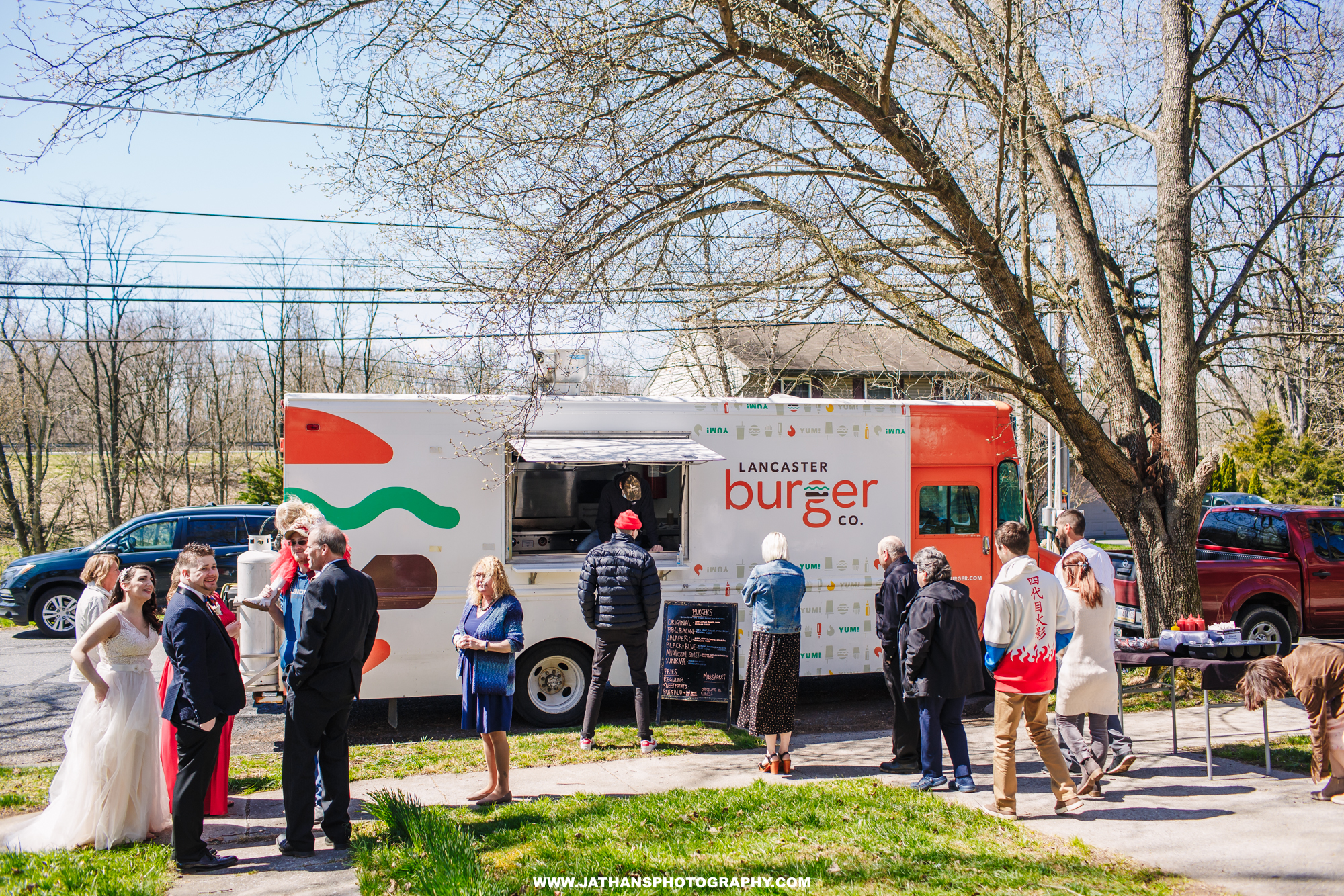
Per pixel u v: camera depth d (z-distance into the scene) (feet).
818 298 28.12
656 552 28.02
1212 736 24.40
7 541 102.78
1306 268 36.55
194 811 15.40
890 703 30.58
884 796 19.11
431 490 25.84
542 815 17.85
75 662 16.20
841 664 29.17
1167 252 29.96
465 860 14.83
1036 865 15.01
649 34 23.65
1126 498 29.63
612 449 26.07
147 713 16.90
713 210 25.81
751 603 21.66
